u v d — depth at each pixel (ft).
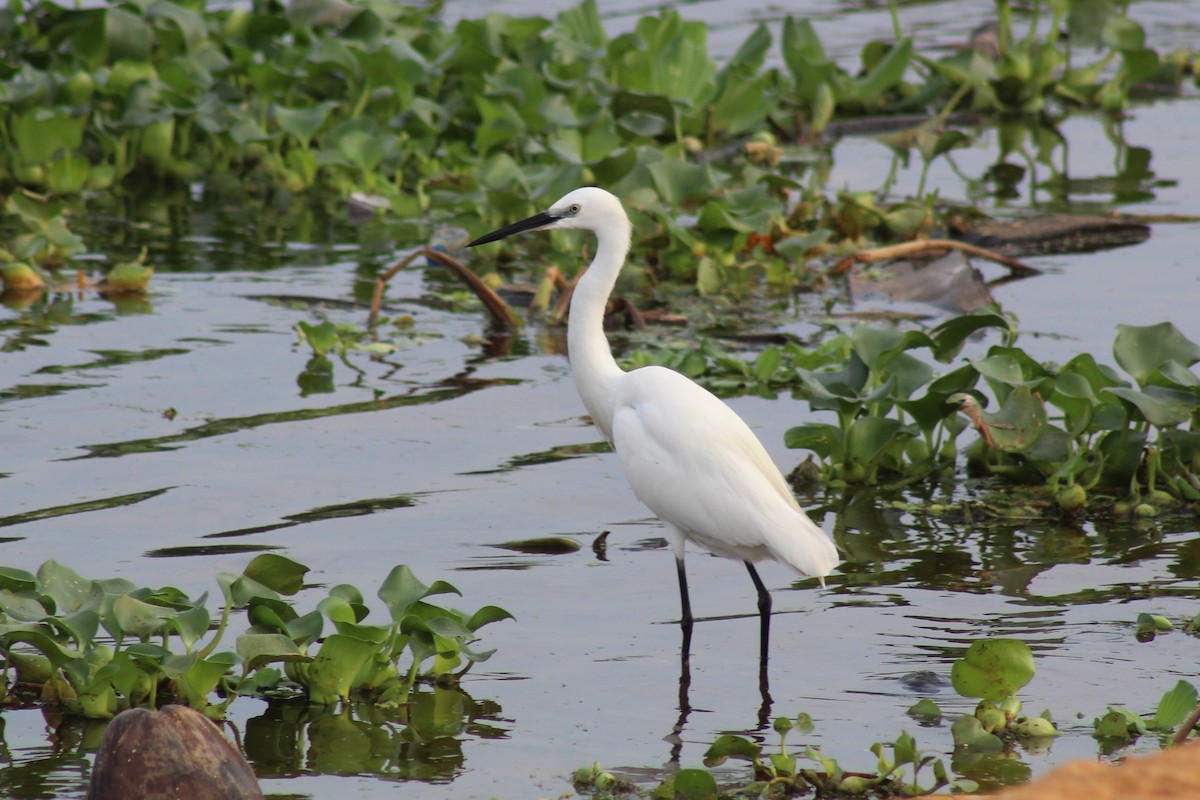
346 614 27.50
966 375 38.27
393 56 73.51
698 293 56.75
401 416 43.60
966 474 39.70
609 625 30.58
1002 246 61.57
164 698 27.04
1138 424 37.91
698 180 58.18
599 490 38.29
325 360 48.67
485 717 26.48
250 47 78.28
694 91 79.05
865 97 84.58
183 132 73.87
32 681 27.50
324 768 24.50
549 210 33.65
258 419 43.04
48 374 46.32
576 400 45.34
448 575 32.83
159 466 39.11
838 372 39.55
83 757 24.84
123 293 55.77
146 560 33.12
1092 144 79.10
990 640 25.62
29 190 69.36
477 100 70.85
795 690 27.40
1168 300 53.47
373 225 66.44
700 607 31.58
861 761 24.53
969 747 24.79
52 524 35.06
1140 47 84.17
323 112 70.23
